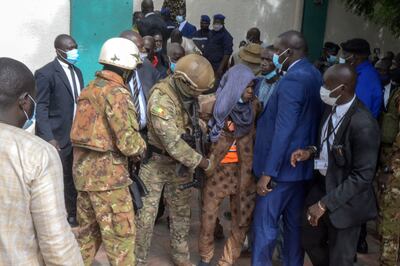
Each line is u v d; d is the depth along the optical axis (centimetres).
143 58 434
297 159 330
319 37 1002
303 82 330
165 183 373
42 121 448
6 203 163
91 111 304
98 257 412
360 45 435
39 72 454
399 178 357
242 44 798
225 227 495
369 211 312
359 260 443
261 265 361
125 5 784
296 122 329
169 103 338
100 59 310
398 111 400
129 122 301
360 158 298
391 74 548
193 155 343
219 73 797
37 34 721
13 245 164
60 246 166
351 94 304
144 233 371
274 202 348
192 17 873
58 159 174
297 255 366
